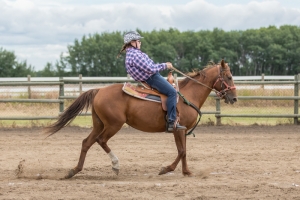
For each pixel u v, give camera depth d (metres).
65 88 24.59
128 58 9.05
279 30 86.00
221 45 80.62
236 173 9.49
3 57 59.81
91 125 17.52
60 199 7.29
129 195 7.55
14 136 14.75
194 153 11.86
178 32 89.50
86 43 70.31
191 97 9.48
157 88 9.07
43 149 12.54
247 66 78.56
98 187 8.12
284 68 78.94
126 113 9.05
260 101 20.36
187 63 76.31
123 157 11.41
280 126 16.83
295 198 7.37
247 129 16.22
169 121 8.98
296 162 10.62
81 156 9.11
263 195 7.55
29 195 7.54
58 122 9.10
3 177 9.16
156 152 12.09
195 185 8.25
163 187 8.11
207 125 17.08
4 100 16.47
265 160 10.91
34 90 22.98
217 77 9.58
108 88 9.17
